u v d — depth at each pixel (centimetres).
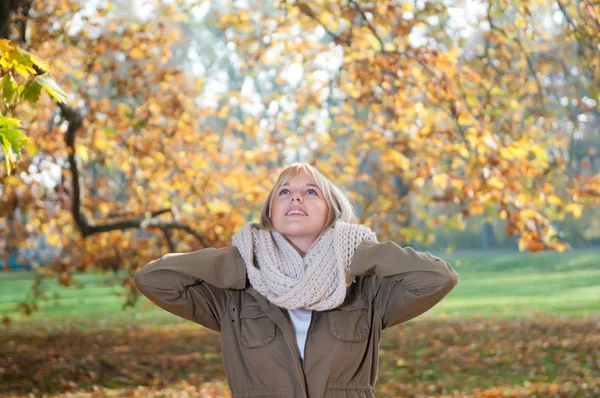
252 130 1379
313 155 1389
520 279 2933
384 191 1334
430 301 299
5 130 393
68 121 1034
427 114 1041
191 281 309
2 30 854
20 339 1591
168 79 1275
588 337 1435
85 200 1323
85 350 1429
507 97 1169
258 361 299
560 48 1113
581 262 3247
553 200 972
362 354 305
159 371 1224
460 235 4259
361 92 1140
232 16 1278
